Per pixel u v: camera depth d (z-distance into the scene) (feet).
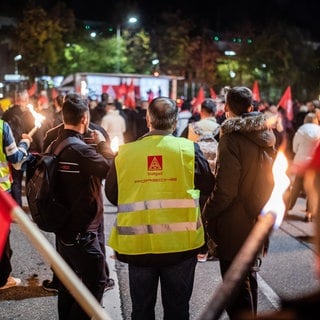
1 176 14.17
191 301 15.51
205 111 17.84
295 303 2.66
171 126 10.22
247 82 116.88
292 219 25.99
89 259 11.30
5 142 13.96
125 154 10.01
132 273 10.10
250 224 11.21
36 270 17.72
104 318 3.63
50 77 110.11
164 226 9.74
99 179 11.43
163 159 9.85
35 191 10.78
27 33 106.63
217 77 119.96
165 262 9.78
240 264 3.10
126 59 116.57
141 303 10.07
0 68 129.39
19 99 22.50
